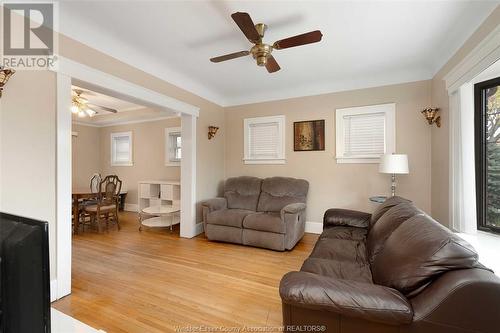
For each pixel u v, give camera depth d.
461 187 2.29
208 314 1.82
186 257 2.97
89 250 3.21
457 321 0.91
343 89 3.74
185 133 3.84
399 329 0.99
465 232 2.25
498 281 0.89
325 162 3.88
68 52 2.13
